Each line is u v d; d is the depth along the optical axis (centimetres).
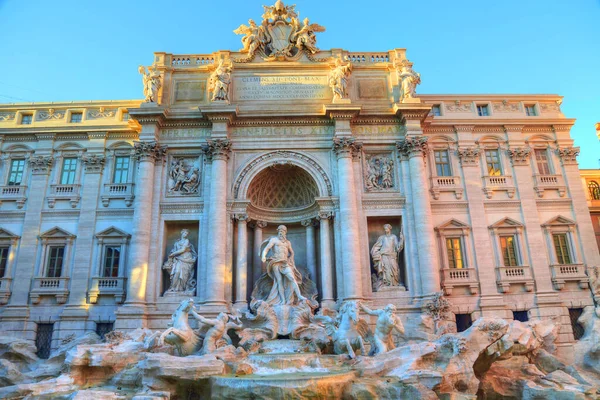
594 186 4178
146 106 3170
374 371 1953
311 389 1644
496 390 2252
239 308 2862
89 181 3359
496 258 3253
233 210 3081
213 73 3341
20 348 2733
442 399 1827
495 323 2197
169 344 2302
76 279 3122
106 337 2536
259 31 3500
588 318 3030
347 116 3198
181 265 2988
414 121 3256
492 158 3534
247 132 3259
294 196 3412
